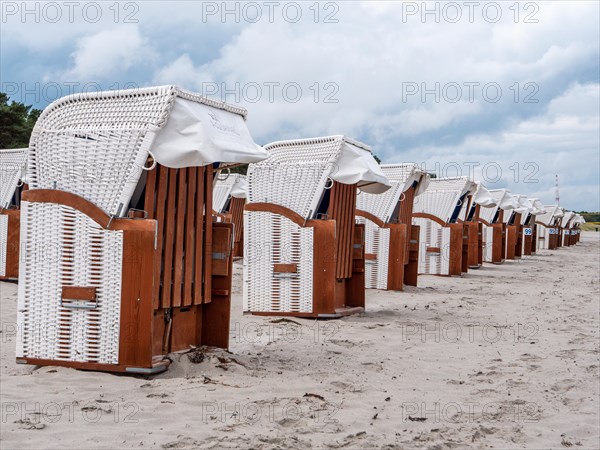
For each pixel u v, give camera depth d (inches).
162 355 249.3
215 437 174.7
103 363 233.6
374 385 240.7
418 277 697.6
